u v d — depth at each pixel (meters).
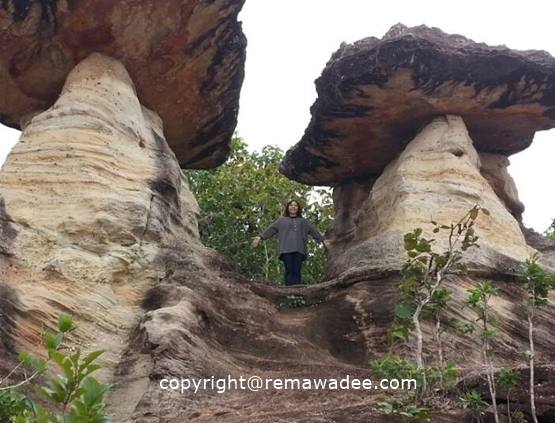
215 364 8.88
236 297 10.81
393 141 14.45
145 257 10.35
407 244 8.92
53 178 10.55
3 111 12.77
